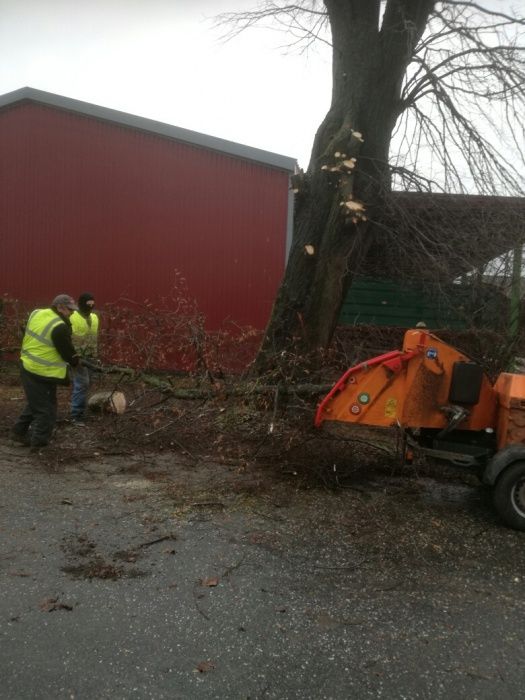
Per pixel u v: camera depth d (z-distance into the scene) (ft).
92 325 24.32
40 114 38.50
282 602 11.10
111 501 15.84
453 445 16.71
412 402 16.16
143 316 25.76
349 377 16.37
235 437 20.44
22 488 16.53
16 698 8.28
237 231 37.11
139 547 13.14
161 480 17.62
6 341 35.32
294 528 14.60
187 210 37.52
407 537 14.35
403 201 26.21
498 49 24.38
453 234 26.35
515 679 9.09
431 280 28.32
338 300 25.31
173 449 20.54
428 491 17.89
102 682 8.68
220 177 37.11
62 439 21.57
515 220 25.70
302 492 17.11
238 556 12.92
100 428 22.88
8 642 9.49
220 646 9.66
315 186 25.34
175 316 27.20
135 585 11.47
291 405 19.47
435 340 16.10
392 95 25.44
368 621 10.57
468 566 12.94
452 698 8.63
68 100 37.70
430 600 11.41
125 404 22.75
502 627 10.52
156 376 23.77
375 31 25.45
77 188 38.37
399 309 35.14
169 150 37.52
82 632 9.86
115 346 26.27
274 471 18.52
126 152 37.91
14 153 38.78
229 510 15.55
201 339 21.85
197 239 37.50
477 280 27.17
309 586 11.76
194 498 16.24
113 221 38.17
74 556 12.59
